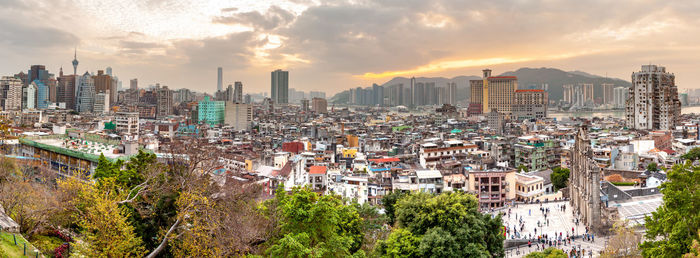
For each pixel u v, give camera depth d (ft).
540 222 481.05
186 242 214.69
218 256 211.00
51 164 544.62
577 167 509.76
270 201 289.12
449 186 570.87
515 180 601.21
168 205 250.37
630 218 446.19
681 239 219.82
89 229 207.62
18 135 650.43
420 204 309.63
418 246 276.62
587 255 383.45
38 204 240.53
